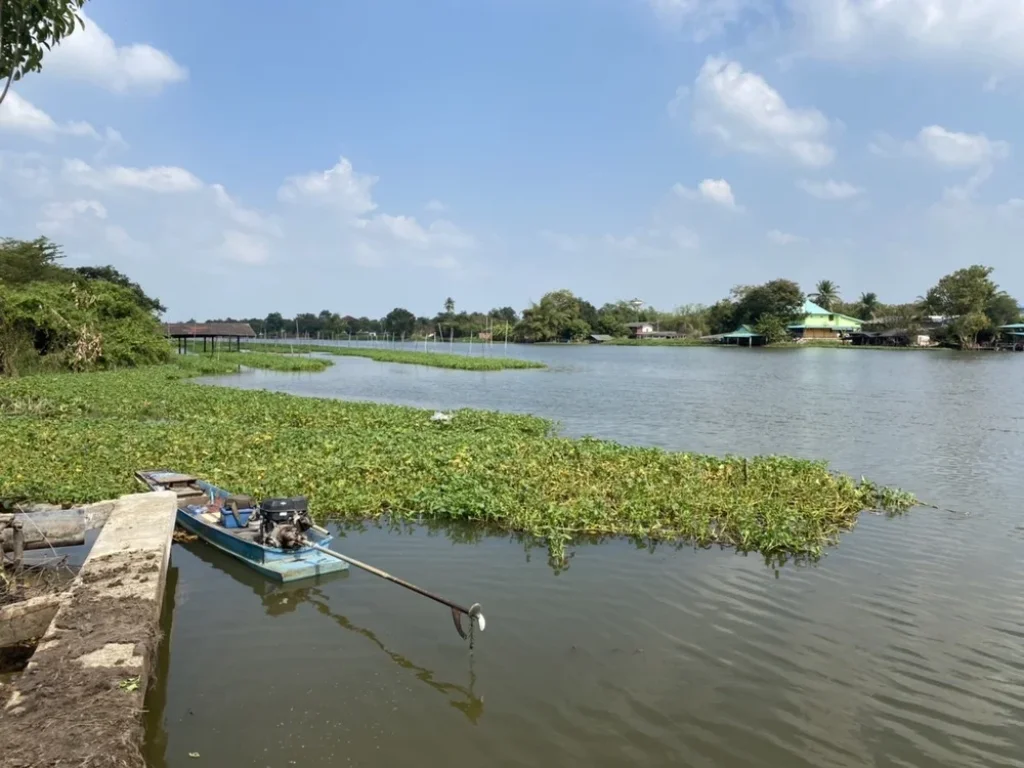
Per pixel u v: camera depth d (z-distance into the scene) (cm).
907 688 794
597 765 650
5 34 823
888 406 3534
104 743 557
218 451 1845
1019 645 898
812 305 13400
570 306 16200
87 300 5081
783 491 1579
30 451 1761
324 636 894
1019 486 1797
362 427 2484
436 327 18812
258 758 652
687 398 3978
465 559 1178
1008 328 10756
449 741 682
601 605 998
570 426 2878
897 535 1350
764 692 779
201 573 1102
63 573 1045
